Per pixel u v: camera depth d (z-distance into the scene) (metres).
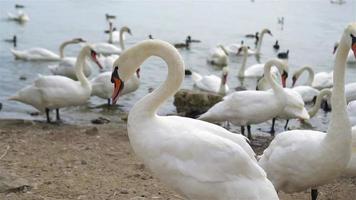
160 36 29.83
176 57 6.06
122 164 9.49
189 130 5.77
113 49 25.50
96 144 10.80
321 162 6.57
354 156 7.66
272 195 5.48
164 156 5.68
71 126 12.89
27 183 7.82
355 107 11.35
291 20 37.56
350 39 6.42
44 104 13.35
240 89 19.08
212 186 5.54
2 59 22.19
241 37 30.91
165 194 7.99
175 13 39.97
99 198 7.68
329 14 41.03
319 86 19.44
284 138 7.00
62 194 7.75
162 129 5.81
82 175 8.73
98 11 39.59
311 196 7.70
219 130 5.94
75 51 25.05
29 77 19.03
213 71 22.11
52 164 9.27
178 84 6.05
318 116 15.30
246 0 50.44
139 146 5.88
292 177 6.91
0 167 8.91
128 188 8.18
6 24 31.58
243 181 5.51
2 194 7.50
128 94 16.86
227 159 5.50
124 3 45.16
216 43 28.42
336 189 8.71
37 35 28.58
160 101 6.00
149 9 41.78
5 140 10.77
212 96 15.20
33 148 10.25
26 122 12.85
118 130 12.34
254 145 12.16
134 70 6.29
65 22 33.72
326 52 26.39
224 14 40.41
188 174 5.56
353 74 21.70
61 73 19.48
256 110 11.84
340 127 6.42
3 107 14.91
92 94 15.59
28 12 37.44
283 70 14.53
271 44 29.02
